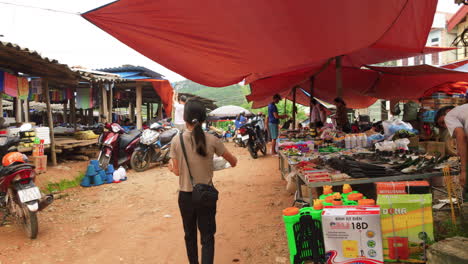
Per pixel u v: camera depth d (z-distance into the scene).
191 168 2.88
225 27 3.69
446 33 16.19
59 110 23.06
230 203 5.90
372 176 3.68
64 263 3.68
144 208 5.77
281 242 3.96
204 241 2.86
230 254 3.77
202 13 3.40
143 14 3.42
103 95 12.73
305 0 3.13
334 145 6.18
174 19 3.54
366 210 2.98
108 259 3.77
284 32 3.79
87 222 5.07
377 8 3.42
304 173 3.92
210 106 29.78
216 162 4.44
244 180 7.81
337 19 3.53
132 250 4.01
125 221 5.09
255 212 5.24
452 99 6.64
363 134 5.93
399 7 3.60
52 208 5.82
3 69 8.23
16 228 4.77
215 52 4.39
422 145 5.49
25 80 8.62
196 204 2.75
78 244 4.21
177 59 4.68
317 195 4.42
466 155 3.34
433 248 2.68
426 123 6.56
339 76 7.64
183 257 3.77
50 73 9.09
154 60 4.73
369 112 18.92
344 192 3.54
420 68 8.28
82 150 10.82
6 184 4.32
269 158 11.38
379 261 2.95
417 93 10.38
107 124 8.95
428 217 2.99
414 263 3.00
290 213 3.12
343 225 2.99
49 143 8.66
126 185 7.69
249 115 19.66
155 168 10.00
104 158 8.70
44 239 4.37
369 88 10.72
